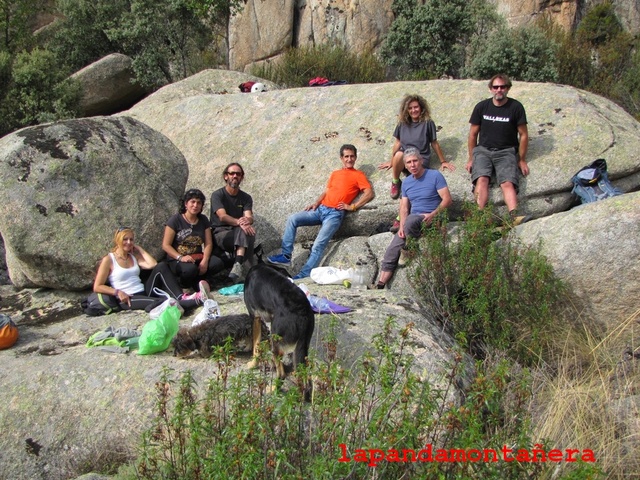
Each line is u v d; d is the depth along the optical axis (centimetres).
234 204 727
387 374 334
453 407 327
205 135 932
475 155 713
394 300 581
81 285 656
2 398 456
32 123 1352
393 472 313
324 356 477
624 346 541
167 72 1717
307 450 327
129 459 415
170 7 1697
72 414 445
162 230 694
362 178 757
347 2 1808
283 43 1864
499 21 1673
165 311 501
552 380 500
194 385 452
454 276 593
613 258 565
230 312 559
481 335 564
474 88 864
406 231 657
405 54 1636
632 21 1947
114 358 490
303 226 783
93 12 1781
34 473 420
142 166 710
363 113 877
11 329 532
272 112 930
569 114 770
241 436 302
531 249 584
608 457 397
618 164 708
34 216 638
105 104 1614
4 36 1745
